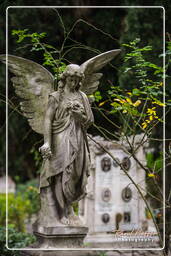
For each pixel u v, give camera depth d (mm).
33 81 5375
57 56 7852
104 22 8602
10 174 12859
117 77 7914
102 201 8461
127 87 7465
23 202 10906
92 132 8656
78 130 4977
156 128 8172
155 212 8531
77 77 4930
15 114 9320
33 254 5289
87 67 5461
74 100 5000
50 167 5016
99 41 8555
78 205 8508
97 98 5668
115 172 8453
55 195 5129
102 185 8477
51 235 5008
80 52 8133
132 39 7594
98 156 8430
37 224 5199
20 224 10195
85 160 5016
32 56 7879
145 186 7848
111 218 8445
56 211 5117
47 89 5398
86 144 5086
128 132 8047
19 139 10938
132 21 7715
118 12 8711
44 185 5102
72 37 8570
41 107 5371
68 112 5004
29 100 5371
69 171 4914
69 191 4984
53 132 5027
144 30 7648
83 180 5008
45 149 4887
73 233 5035
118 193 8469
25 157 11891
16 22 8047
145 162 8328
